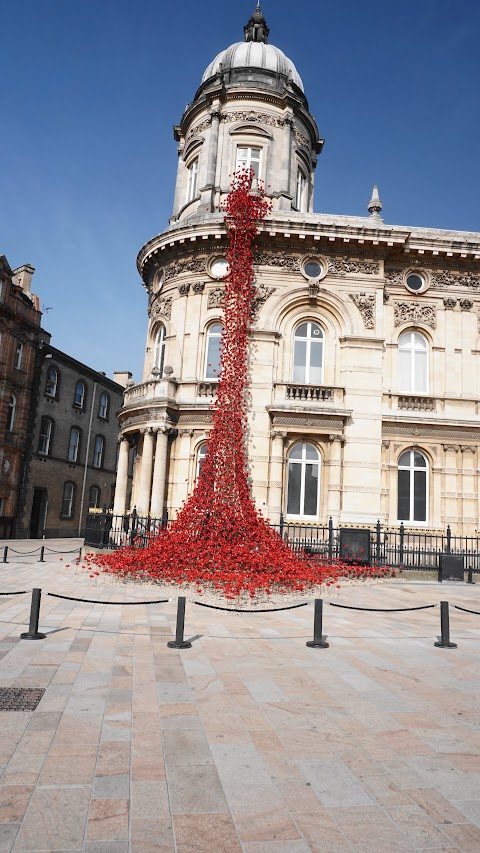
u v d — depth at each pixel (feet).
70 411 136.98
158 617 35.94
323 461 71.00
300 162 93.09
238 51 95.86
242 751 16.75
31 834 12.25
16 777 14.74
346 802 13.98
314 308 74.74
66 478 134.51
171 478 71.92
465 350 75.87
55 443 130.82
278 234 73.51
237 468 66.90
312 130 95.50
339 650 29.04
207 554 54.39
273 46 99.71
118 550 59.93
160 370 78.89
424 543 63.98
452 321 76.54
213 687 22.49
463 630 34.78
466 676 24.98
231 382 70.08
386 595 49.44
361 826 12.95
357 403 71.82
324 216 76.79
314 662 26.61
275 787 14.65
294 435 71.15
